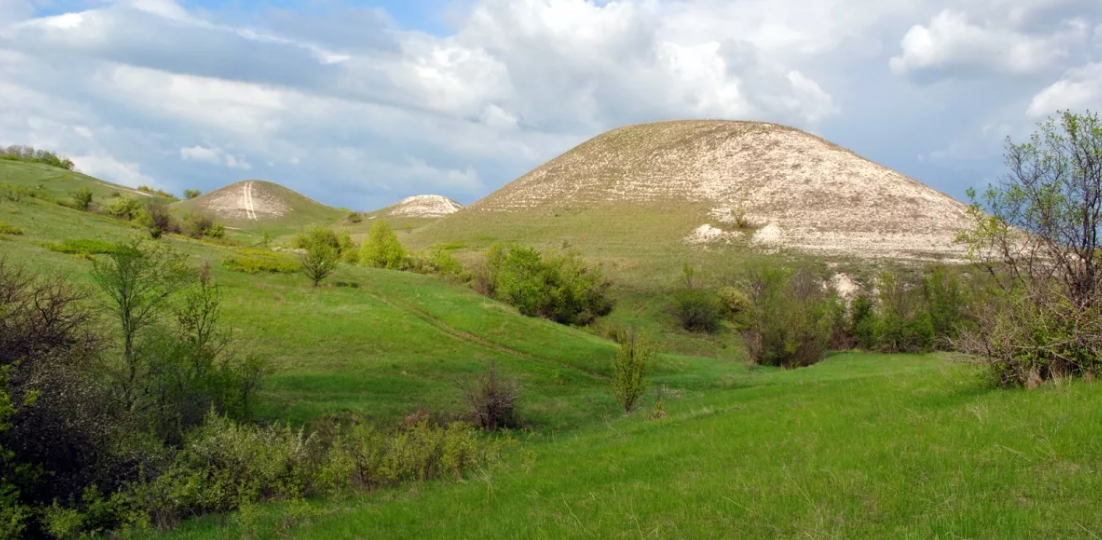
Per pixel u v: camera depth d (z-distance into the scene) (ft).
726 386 103.96
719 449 38.55
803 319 136.05
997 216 40.98
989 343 39.81
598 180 380.37
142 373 62.34
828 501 23.41
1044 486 21.38
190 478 45.09
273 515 42.22
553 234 308.40
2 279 49.26
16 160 495.41
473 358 115.44
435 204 624.18
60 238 140.36
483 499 36.58
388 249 198.90
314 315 122.11
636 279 227.61
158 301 66.33
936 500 21.70
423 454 52.95
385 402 87.25
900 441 30.35
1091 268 37.86
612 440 53.93
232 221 459.73
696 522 23.56
